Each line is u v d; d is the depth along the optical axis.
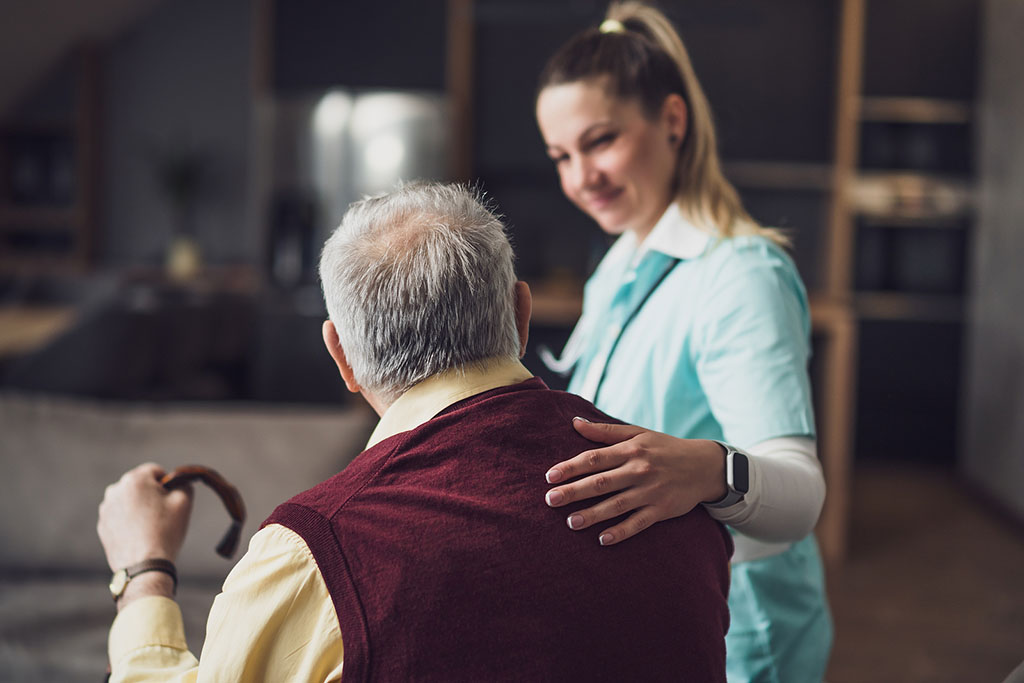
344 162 4.36
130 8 6.05
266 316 4.37
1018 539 4.10
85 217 6.14
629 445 0.85
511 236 0.93
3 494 2.05
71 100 6.16
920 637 3.09
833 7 4.47
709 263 1.20
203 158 6.34
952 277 5.16
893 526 4.25
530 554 0.75
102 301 4.45
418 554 0.73
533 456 0.80
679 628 0.78
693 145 1.31
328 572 0.73
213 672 0.74
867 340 5.18
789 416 1.08
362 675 0.71
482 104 4.58
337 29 4.45
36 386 3.29
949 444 5.21
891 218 5.12
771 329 1.12
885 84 5.08
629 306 1.29
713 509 0.93
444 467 0.78
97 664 1.70
